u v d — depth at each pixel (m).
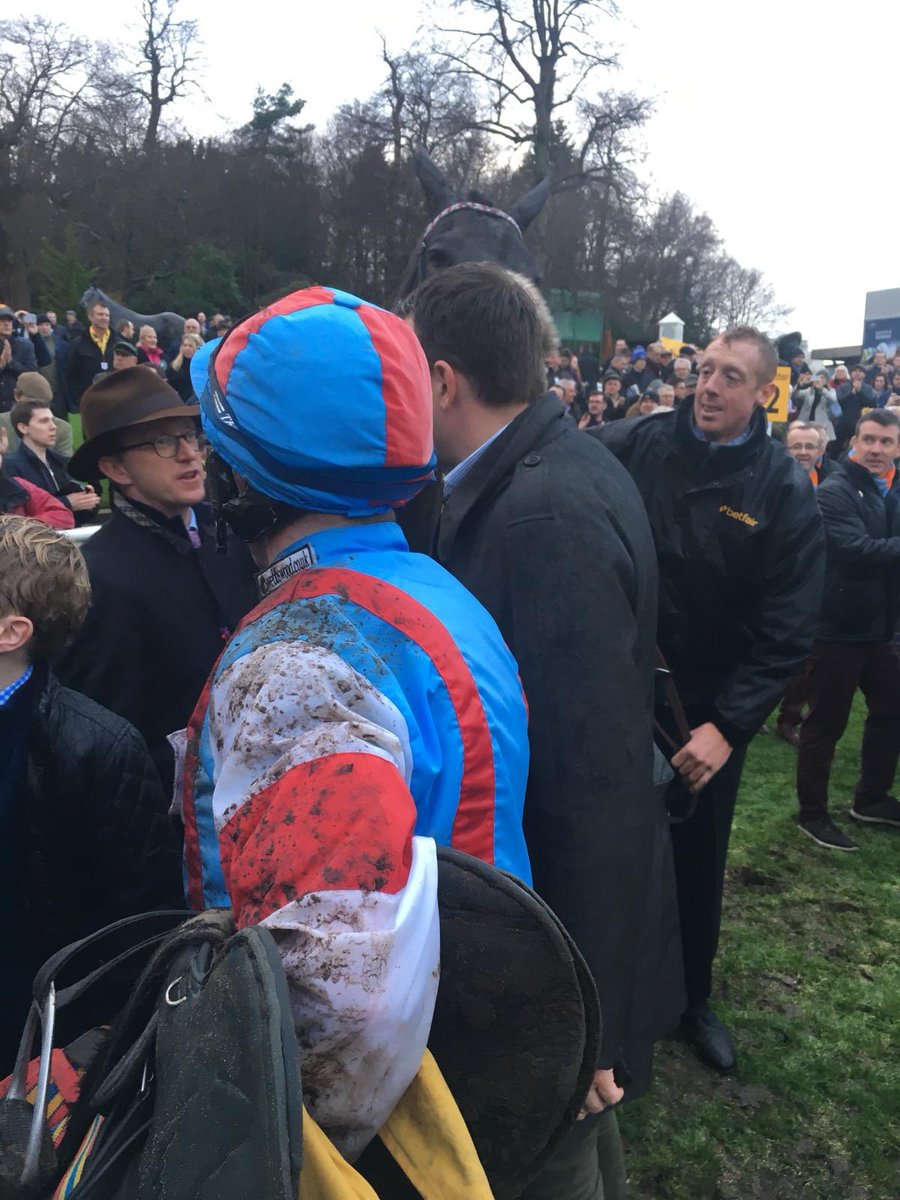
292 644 0.86
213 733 0.88
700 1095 2.37
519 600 1.22
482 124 24.00
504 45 22.88
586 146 23.89
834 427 11.31
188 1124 0.66
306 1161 0.69
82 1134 0.84
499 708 0.98
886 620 3.58
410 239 30.33
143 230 31.38
